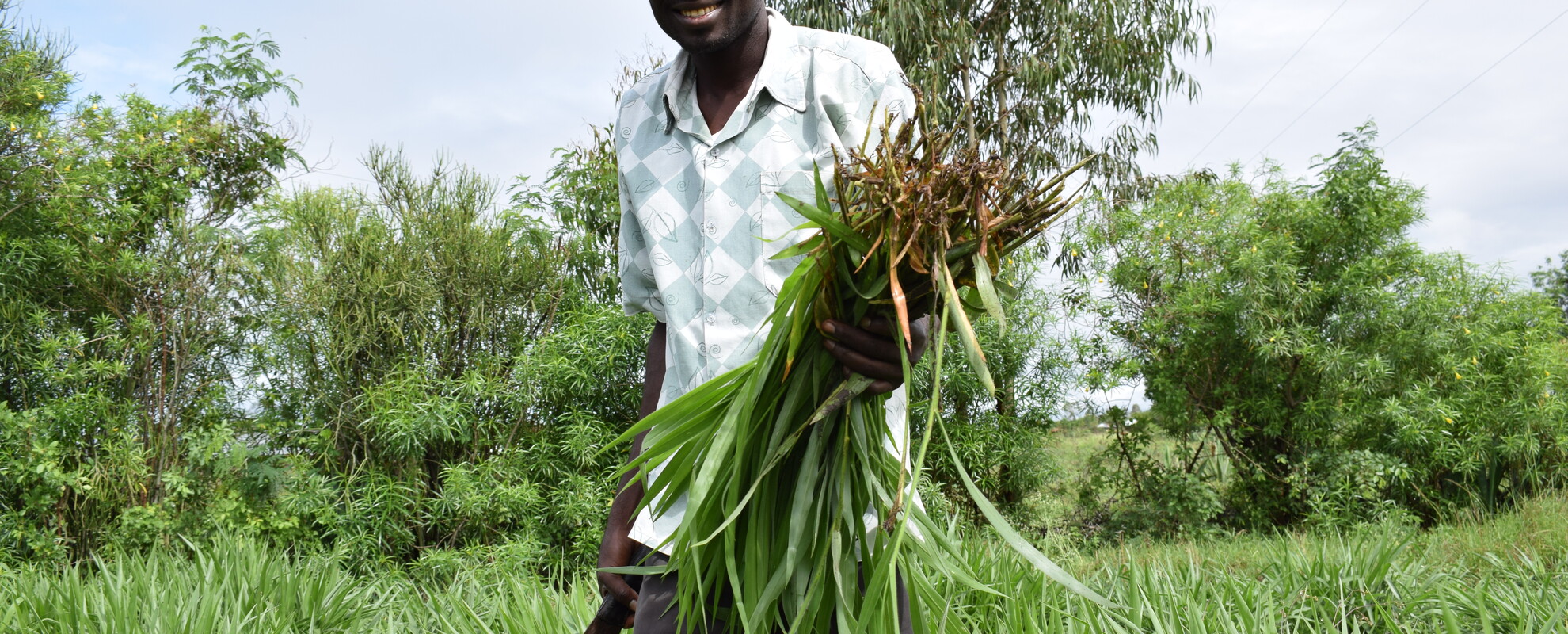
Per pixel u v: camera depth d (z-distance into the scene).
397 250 6.71
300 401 6.59
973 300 1.24
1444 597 3.28
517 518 6.19
